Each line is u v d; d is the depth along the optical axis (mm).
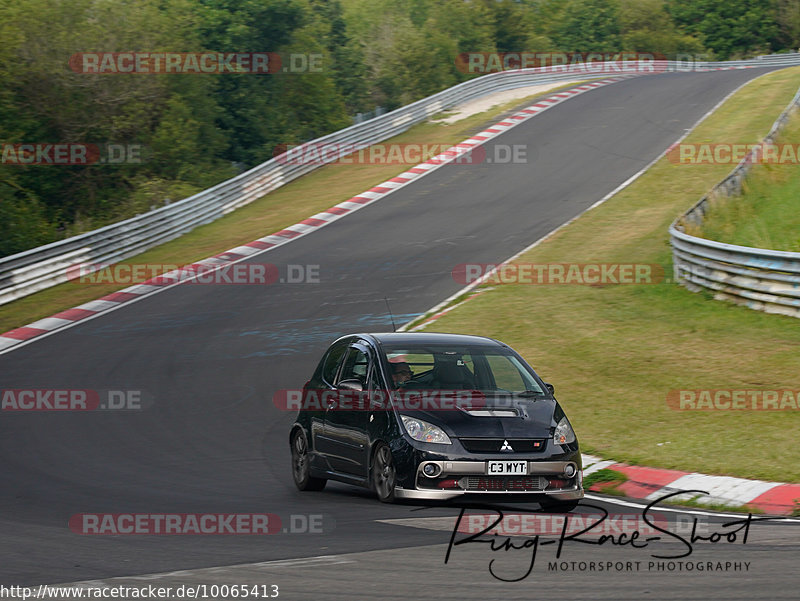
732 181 64375
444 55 169500
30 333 51969
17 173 101750
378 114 117188
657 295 50281
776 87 114625
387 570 15477
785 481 23422
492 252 64000
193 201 77688
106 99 105875
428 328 47688
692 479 24219
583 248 62750
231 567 15867
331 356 25359
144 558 16734
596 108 111000
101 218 97812
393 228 72812
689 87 121438
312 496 23703
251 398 38125
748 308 45688
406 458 20734
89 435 32938
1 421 35438
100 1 108875
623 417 31312
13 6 101688
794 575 15000
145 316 54531
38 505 22906
